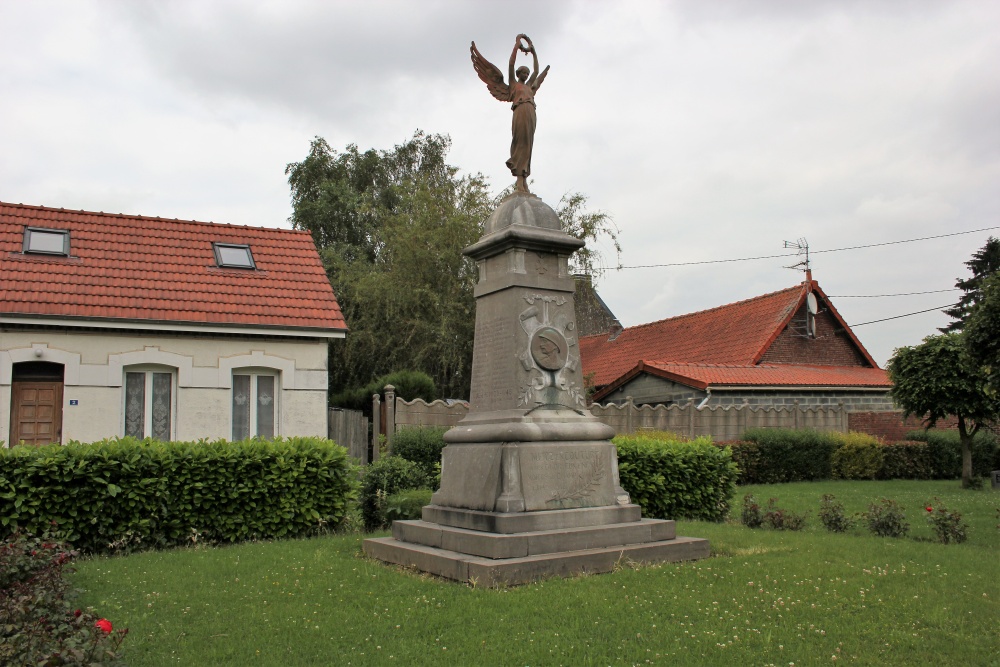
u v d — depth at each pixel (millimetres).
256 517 11359
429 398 20031
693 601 6871
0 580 6801
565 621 6355
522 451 8766
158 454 10906
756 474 19922
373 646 5891
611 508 9102
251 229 19281
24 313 14539
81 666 4523
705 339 28266
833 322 27141
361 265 29859
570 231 26562
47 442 14844
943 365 19422
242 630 6320
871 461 21578
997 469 22375
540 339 9469
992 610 6680
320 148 38281
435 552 8516
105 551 10352
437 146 38281
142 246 17500
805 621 6375
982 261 41875
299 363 16797
